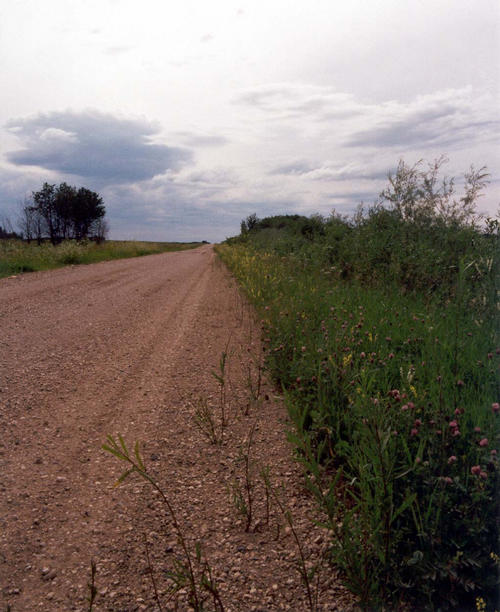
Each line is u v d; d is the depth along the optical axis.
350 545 1.91
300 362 3.92
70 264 20.53
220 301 10.12
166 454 3.20
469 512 1.96
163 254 36.44
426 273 6.50
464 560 1.82
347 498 2.54
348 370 3.40
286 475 2.87
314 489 2.18
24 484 2.83
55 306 9.27
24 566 2.11
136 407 4.09
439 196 7.79
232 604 1.86
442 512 1.98
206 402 4.15
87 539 2.30
